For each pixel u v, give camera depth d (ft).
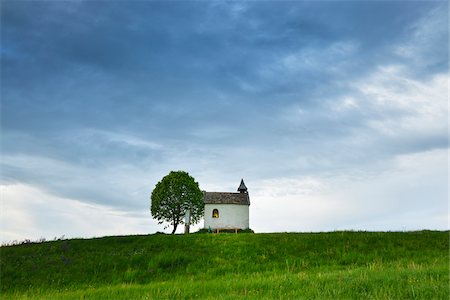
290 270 84.43
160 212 224.12
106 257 106.42
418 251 94.22
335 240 112.06
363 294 46.14
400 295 44.04
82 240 131.95
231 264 94.79
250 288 58.23
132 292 65.77
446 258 83.15
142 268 96.53
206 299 51.55
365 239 110.32
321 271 78.79
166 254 103.19
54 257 109.60
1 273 96.78
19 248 124.57
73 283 87.92
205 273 88.63
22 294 78.69
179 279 83.10
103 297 63.16
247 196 251.60
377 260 87.61
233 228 238.68
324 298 45.29
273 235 126.21
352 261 90.12
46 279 91.35
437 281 49.78
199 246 116.06
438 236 110.11
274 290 55.21
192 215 228.22
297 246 108.37
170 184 225.97
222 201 242.37
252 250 106.93
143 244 122.42
